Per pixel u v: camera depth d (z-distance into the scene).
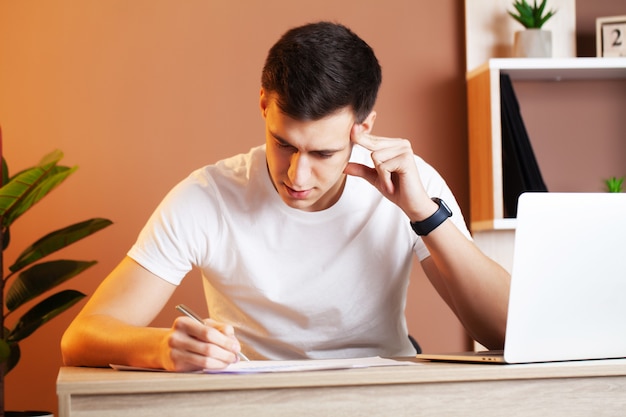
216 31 2.85
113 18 2.83
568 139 2.96
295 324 1.75
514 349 1.18
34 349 2.78
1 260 2.41
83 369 1.27
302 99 1.34
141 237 1.70
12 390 2.76
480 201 2.77
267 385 1.04
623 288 1.21
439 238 1.54
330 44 1.39
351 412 1.07
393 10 2.91
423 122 2.91
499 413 1.10
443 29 2.92
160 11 2.84
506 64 2.67
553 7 2.93
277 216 1.71
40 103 2.81
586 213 1.18
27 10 2.82
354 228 1.73
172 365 1.16
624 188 2.96
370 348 1.78
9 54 2.81
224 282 1.76
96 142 2.82
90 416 1.02
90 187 2.82
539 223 1.16
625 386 1.13
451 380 1.08
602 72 2.81
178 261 1.69
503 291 1.57
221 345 1.15
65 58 2.82
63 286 2.80
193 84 2.84
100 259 2.81
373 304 1.75
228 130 2.85
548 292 1.17
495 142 2.64
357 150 1.80
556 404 1.11
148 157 2.83
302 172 1.41
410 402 1.08
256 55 2.86
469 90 2.87
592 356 1.23
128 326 1.34
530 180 2.67
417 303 2.85
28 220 2.80
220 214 1.72
